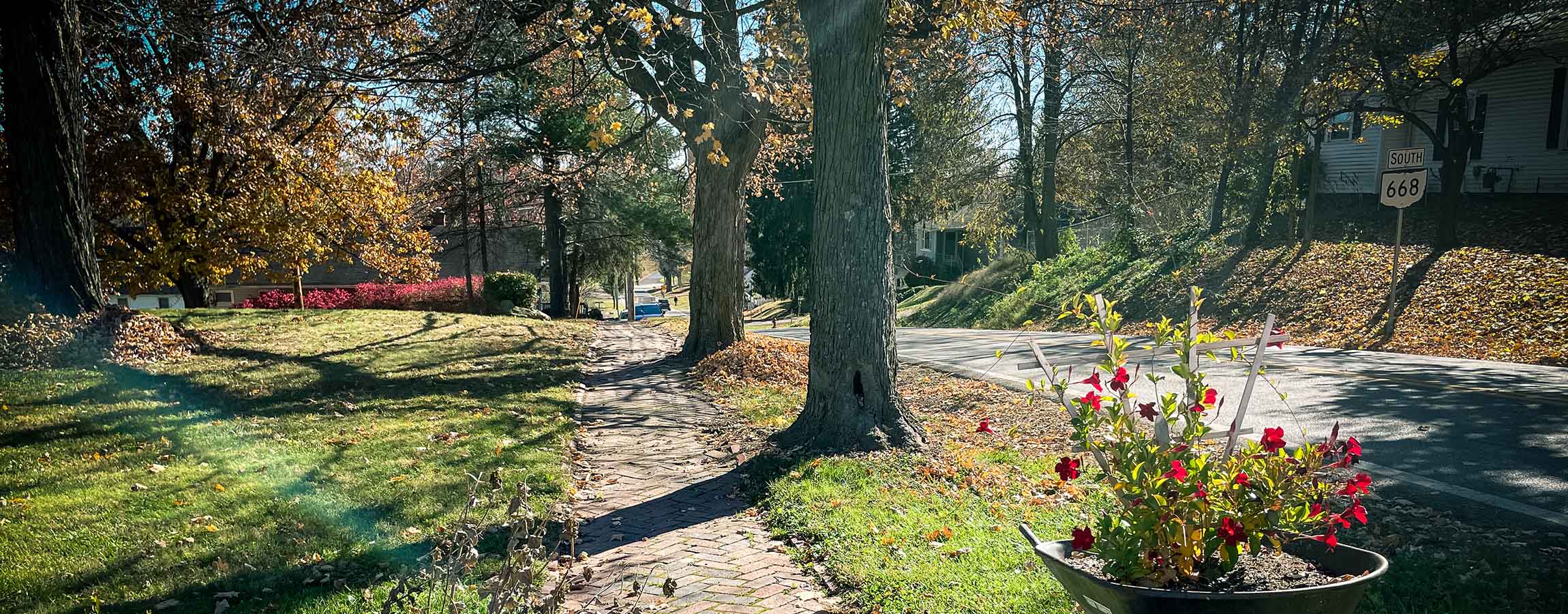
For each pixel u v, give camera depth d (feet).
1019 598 15.05
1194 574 10.09
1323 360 41.91
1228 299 68.28
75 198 44.37
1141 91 93.91
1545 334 42.86
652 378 47.73
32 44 42.47
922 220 142.82
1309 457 10.36
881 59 27.55
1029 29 61.36
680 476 26.02
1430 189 79.36
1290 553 11.13
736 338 56.44
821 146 27.73
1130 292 80.23
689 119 52.49
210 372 40.81
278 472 24.64
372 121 77.87
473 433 30.73
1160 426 10.41
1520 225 63.57
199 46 60.90
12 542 18.51
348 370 44.42
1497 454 23.09
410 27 55.98
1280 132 70.59
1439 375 35.58
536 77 75.15
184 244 72.02
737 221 55.57
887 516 20.53
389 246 90.17
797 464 25.75
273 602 15.44
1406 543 17.07
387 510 21.18
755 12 55.31
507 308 111.34
